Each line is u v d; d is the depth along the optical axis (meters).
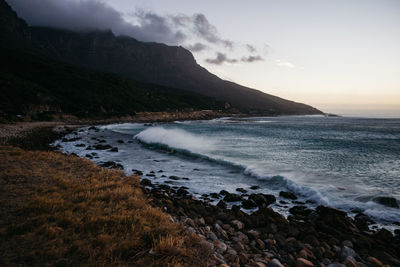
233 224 6.99
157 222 5.62
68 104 71.31
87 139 34.47
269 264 4.79
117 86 106.00
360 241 6.27
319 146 27.80
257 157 20.30
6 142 23.84
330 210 8.62
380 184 12.49
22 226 4.74
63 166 11.54
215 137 37.34
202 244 4.93
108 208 6.07
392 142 33.31
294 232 6.66
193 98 158.25
